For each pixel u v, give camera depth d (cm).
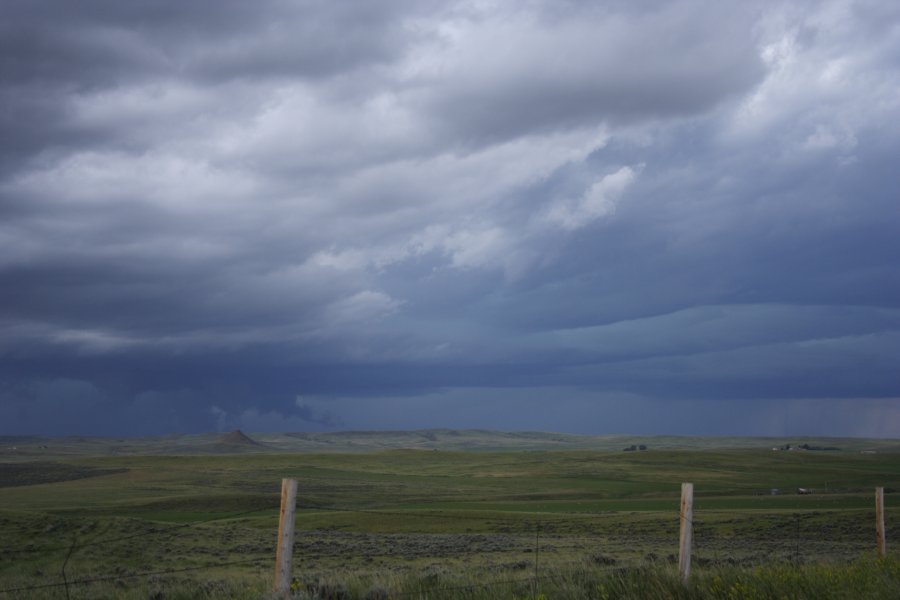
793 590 1291
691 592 1300
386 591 1377
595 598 1283
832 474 18212
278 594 1217
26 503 10850
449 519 6850
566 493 13412
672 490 13925
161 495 12238
